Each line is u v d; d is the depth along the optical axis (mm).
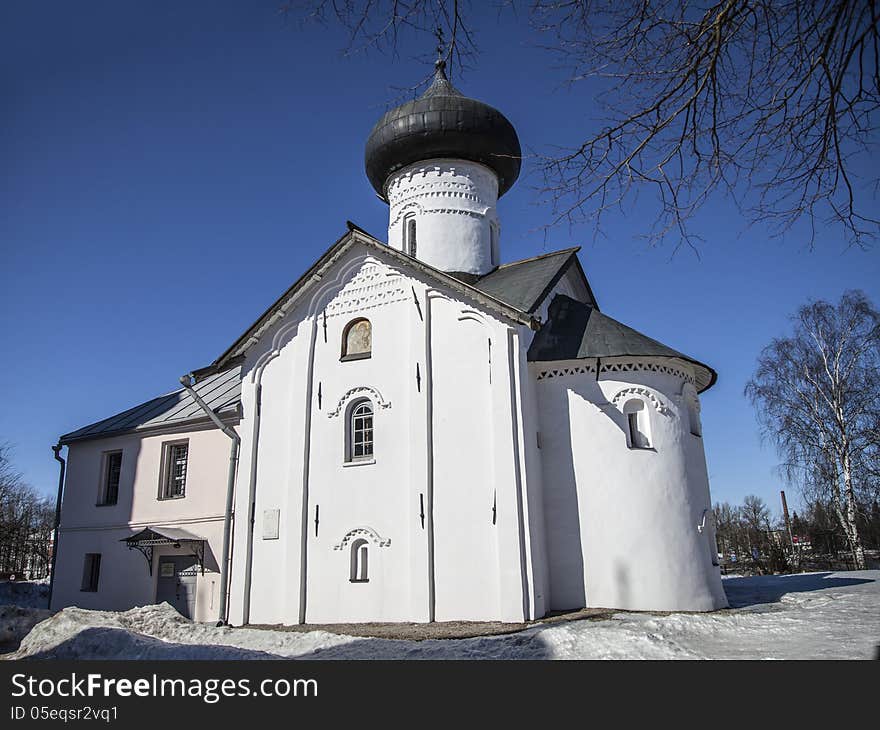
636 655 10492
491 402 16500
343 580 17000
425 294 17875
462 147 22391
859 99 5902
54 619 13852
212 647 11602
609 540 16297
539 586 15516
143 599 21234
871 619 13320
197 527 21062
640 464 16656
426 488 16516
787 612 15078
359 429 18219
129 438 23516
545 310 19016
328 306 19281
